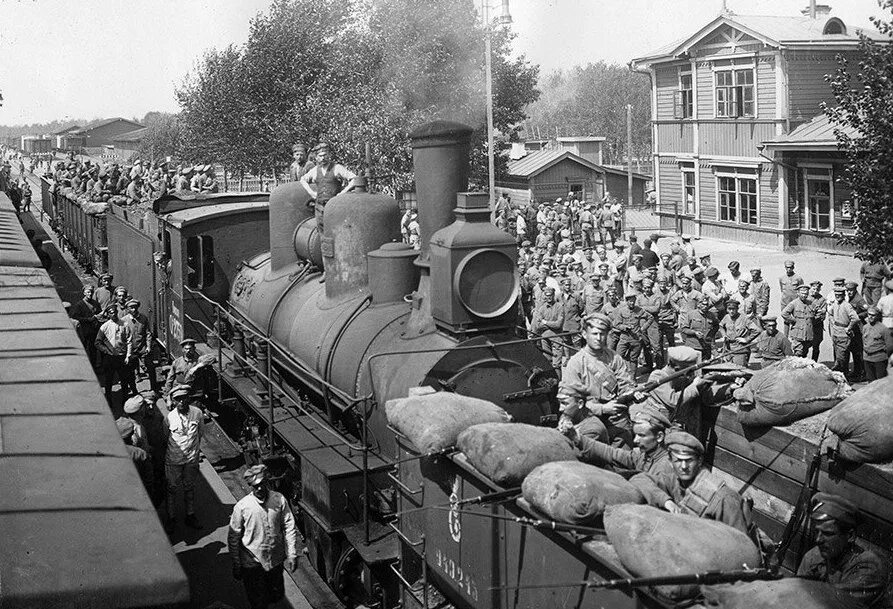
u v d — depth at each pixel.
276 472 10.06
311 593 9.23
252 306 12.62
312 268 11.80
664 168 36.91
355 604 8.81
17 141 116.31
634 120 67.88
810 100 30.48
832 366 16.69
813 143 28.34
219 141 36.09
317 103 30.08
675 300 17.16
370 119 28.34
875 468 5.66
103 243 23.58
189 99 39.88
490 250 8.22
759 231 31.97
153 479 10.59
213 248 13.86
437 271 8.38
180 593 3.03
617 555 5.05
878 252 13.84
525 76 36.75
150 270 16.17
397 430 7.54
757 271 17.69
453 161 8.82
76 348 6.07
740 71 32.03
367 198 10.28
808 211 30.17
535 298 19.59
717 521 5.11
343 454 9.05
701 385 7.16
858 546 5.51
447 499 7.21
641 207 44.38
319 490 8.76
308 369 10.09
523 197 45.31
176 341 14.31
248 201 16.06
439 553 7.37
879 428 5.60
